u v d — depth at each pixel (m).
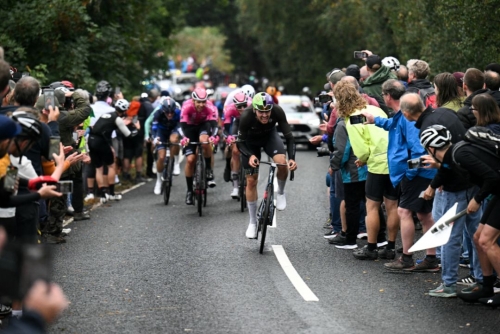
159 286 16.86
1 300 7.84
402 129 17.58
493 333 13.47
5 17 39.47
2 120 11.33
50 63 40.88
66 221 25.70
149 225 24.88
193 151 27.50
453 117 16.45
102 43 45.81
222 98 52.41
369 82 22.77
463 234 17.06
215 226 24.56
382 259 19.58
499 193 14.49
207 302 15.52
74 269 18.55
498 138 14.41
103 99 29.78
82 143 24.89
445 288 15.92
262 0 93.00
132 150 37.38
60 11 39.81
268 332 13.48
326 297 15.91
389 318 14.39
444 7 33.88
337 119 20.53
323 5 85.69
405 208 17.92
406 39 46.06
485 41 32.38
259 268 18.58
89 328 13.79
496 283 16.36
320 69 91.56
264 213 20.12
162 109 29.84
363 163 19.11
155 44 60.81
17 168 12.80
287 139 21.41
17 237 14.59
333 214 22.08
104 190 30.22
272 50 101.75
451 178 15.74
